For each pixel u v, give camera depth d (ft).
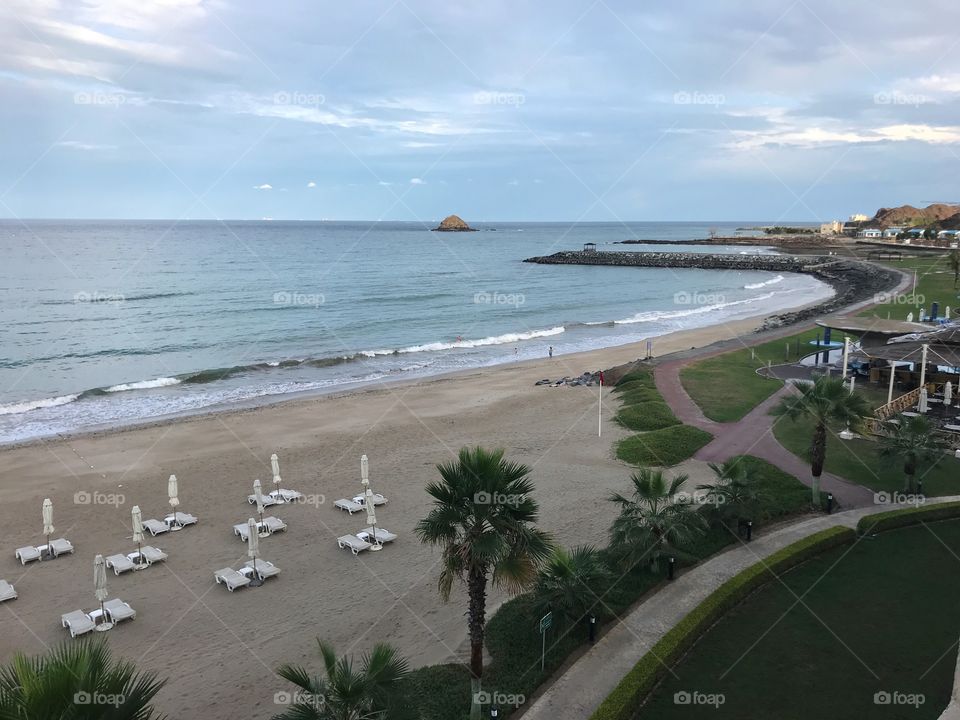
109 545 64.90
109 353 171.32
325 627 50.83
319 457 90.84
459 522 37.19
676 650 44.29
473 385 137.90
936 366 109.50
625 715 38.47
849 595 51.98
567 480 79.97
